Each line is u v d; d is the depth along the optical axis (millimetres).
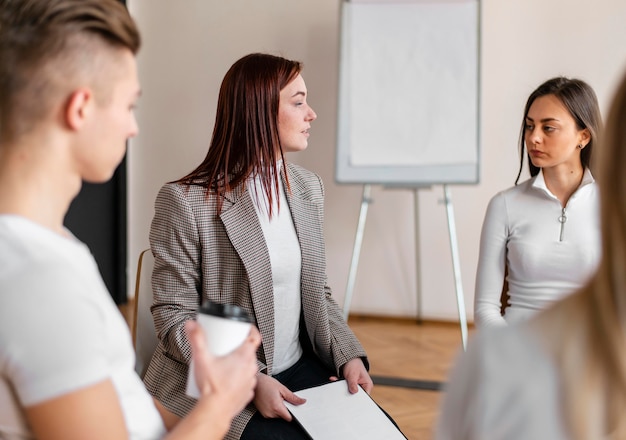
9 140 822
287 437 1475
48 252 788
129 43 860
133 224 4789
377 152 4012
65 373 753
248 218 1623
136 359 1708
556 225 2064
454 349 3926
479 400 613
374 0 3990
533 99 2109
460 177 3930
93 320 785
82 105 826
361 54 4008
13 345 748
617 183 575
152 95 4668
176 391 1561
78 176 869
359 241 4113
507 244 2141
